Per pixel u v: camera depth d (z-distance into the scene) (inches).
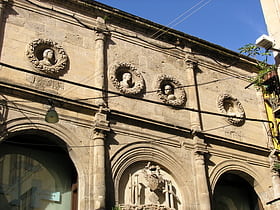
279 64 628.4
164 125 780.6
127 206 672.4
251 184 869.8
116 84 770.2
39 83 695.7
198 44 920.9
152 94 810.2
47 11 761.0
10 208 633.6
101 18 821.2
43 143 695.1
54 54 735.1
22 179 661.3
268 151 897.5
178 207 735.7
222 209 852.0
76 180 696.4
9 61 684.1
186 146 790.5
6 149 668.7
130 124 749.3
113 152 708.0
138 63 824.9
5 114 642.2
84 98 726.5
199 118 842.2
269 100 882.8
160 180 729.0
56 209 671.1
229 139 849.5
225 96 915.4
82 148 684.1
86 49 774.5
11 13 722.2
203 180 768.3
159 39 881.5
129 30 846.5
